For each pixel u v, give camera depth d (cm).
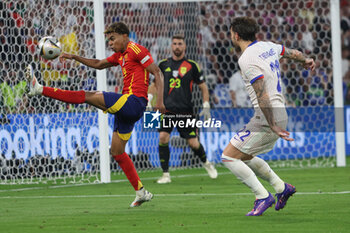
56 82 3148
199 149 2978
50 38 1933
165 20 3975
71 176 3109
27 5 3189
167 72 2950
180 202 2072
